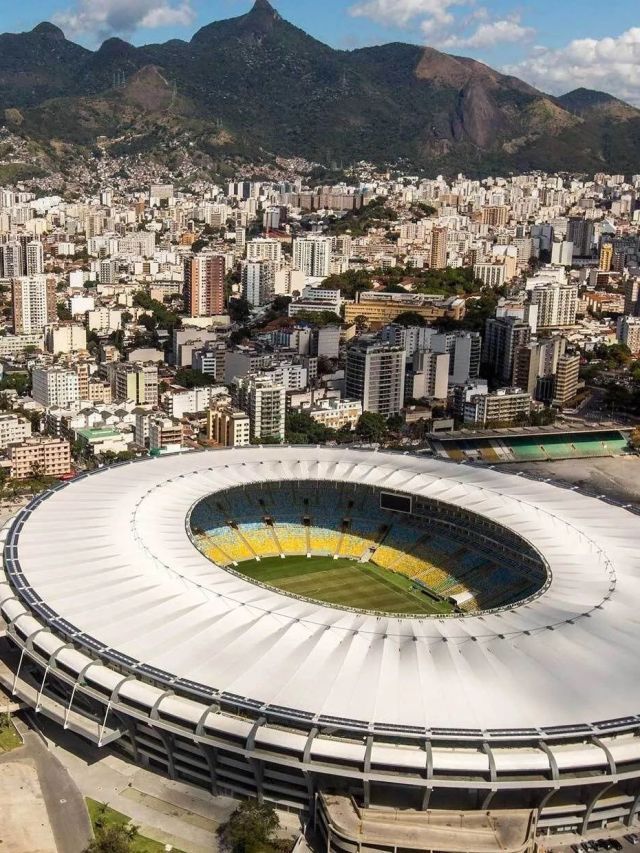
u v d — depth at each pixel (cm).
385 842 19175
